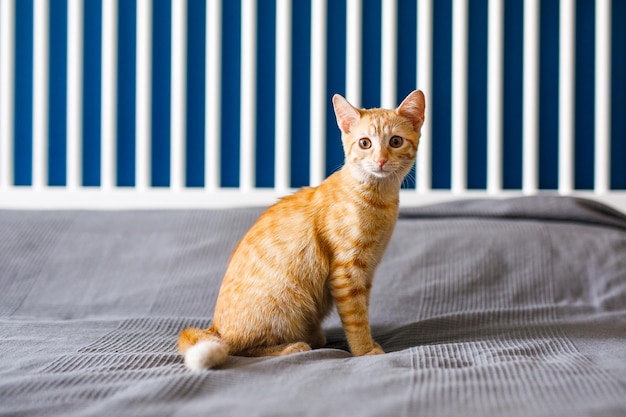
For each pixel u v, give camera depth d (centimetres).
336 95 142
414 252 173
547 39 232
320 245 131
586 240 174
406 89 234
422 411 86
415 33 233
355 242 129
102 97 234
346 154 139
